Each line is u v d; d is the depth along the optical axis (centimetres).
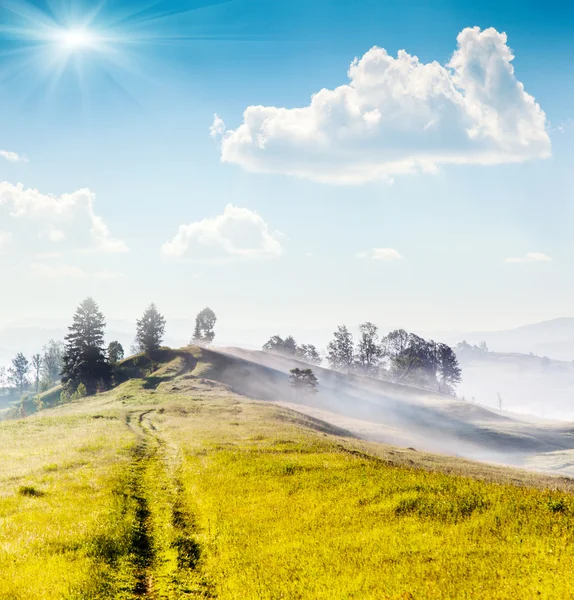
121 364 13775
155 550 1639
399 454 4425
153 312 14975
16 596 1180
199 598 1300
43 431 4706
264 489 2220
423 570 1280
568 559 1234
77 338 12800
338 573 1345
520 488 1981
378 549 1464
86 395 11744
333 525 1716
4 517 1800
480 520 1585
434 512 1716
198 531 1806
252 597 1257
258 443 3672
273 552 1532
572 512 1573
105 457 3150
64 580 1279
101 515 1833
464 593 1127
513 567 1231
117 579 1366
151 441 4125
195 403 7506
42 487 2248
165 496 2295
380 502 1880
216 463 2844
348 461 2741
